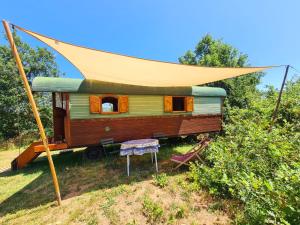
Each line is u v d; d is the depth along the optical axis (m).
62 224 3.51
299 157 4.32
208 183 4.50
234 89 15.33
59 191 4.55
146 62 5.46
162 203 4.01
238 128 6.72
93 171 6.20
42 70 19.02
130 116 8.01
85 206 4.08
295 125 6.76
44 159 8.09
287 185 2.79
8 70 15.07
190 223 3.34
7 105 14.42
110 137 7.59
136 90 8.01
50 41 3.71
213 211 3.65
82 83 6.90
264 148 4.95
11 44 3.42
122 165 6.70
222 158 4.96
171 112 8.96
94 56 4.60
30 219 3.71
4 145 12.45
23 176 6.07
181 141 10.40
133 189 4.79
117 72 5.70
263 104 9.32
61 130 7.87
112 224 3.43
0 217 3.83
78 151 9.22
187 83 7.61
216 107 10.46
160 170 6.07
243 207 3.55
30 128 14.55
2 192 4.96
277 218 2.51
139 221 3.48
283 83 6.07
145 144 5.84
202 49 23.38
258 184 3.07
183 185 4.73
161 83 7.23
